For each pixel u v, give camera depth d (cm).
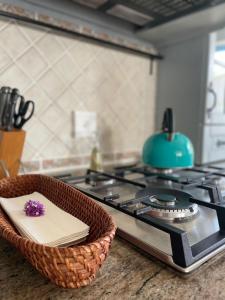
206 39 106
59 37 91
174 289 34
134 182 75
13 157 78
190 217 53
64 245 38
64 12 90
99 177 84
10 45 80
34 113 88
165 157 82
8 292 33
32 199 55
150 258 41
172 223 51
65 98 95
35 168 90
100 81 106
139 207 54
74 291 33
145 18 101
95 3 89
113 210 57
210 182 77
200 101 111
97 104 106
